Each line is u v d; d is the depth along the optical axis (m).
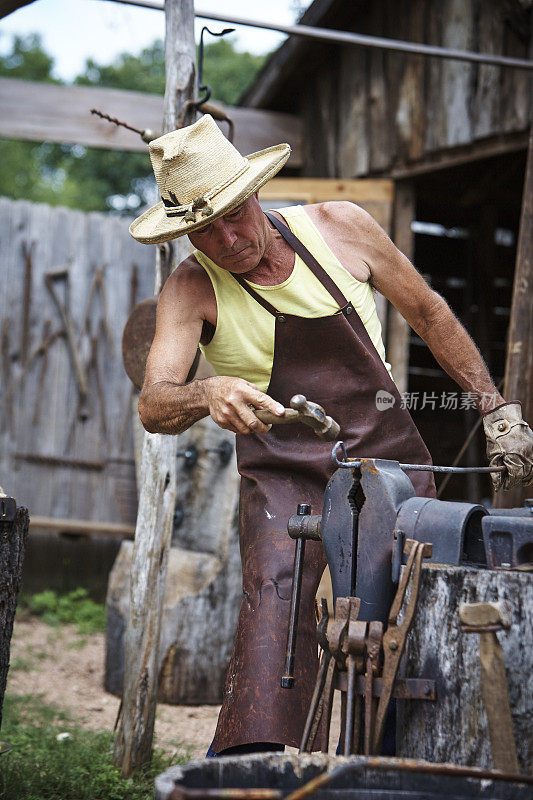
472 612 1.68
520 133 5.54
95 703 4.57
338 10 6.68
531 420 4.59
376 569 1.98
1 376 7.22
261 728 2.26
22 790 2.99
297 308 2.53
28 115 6.87
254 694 2.30
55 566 7.46
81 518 7.31
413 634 1.91
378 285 2.70
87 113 6.99
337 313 2.54
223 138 2.43
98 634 6.38
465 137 5.88
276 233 2.56
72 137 6.96
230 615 4.75
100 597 7.47
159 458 3.51
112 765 3.36
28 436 7.25
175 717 4.36
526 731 1.75
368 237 2.65
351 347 2.56
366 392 2.60
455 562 1.91
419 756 1.87
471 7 5.86
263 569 2.49
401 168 6.46
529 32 5.38
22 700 4.42
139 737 3.37
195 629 4.64
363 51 6.77
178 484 5.09
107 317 7.35
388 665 1.84
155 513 3.49
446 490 7.20
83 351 7.34
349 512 2.05
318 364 2.59
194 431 5.05
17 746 3.51
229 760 1.66
